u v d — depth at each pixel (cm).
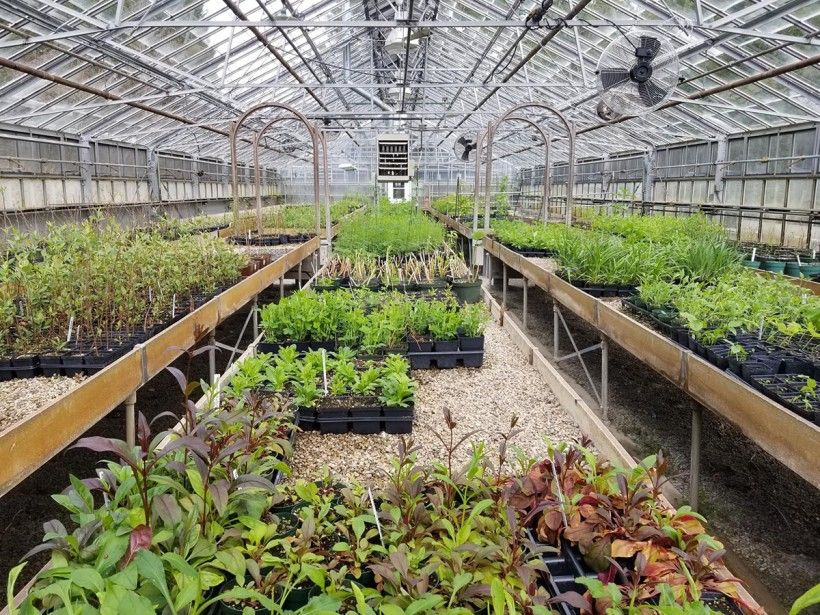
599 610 189
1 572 326
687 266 624
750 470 441
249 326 848
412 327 561
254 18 1070
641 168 1848
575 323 879
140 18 838
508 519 210
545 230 914
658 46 716
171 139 1755
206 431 228
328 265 875
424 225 1057
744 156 1305
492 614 196
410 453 293
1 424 314
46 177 1236
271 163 3025
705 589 209
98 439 192
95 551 188
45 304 448
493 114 1811
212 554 200
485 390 487
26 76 955
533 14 786
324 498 261
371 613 170
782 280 546
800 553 347
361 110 2359
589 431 394
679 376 374
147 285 512
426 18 1319
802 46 830
